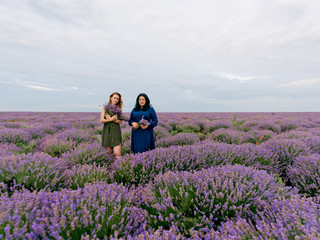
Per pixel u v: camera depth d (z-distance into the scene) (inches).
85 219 53.7
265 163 147.8
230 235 51.9
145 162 124.0
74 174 107.4
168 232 54.1
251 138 288.2
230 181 80.2
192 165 126.0
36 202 58.7
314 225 52.7
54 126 394.6
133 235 61.0
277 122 596.4
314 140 191.0
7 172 86.8
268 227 54.9
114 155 172.1
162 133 307.1
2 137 223.0
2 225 47.5
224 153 148.4
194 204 73.1
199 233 60.6
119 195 70.6
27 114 1007.0
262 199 77.5
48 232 49.8
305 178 109.0
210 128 450.9
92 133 353.7
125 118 164.6
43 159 104.9
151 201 77.2
